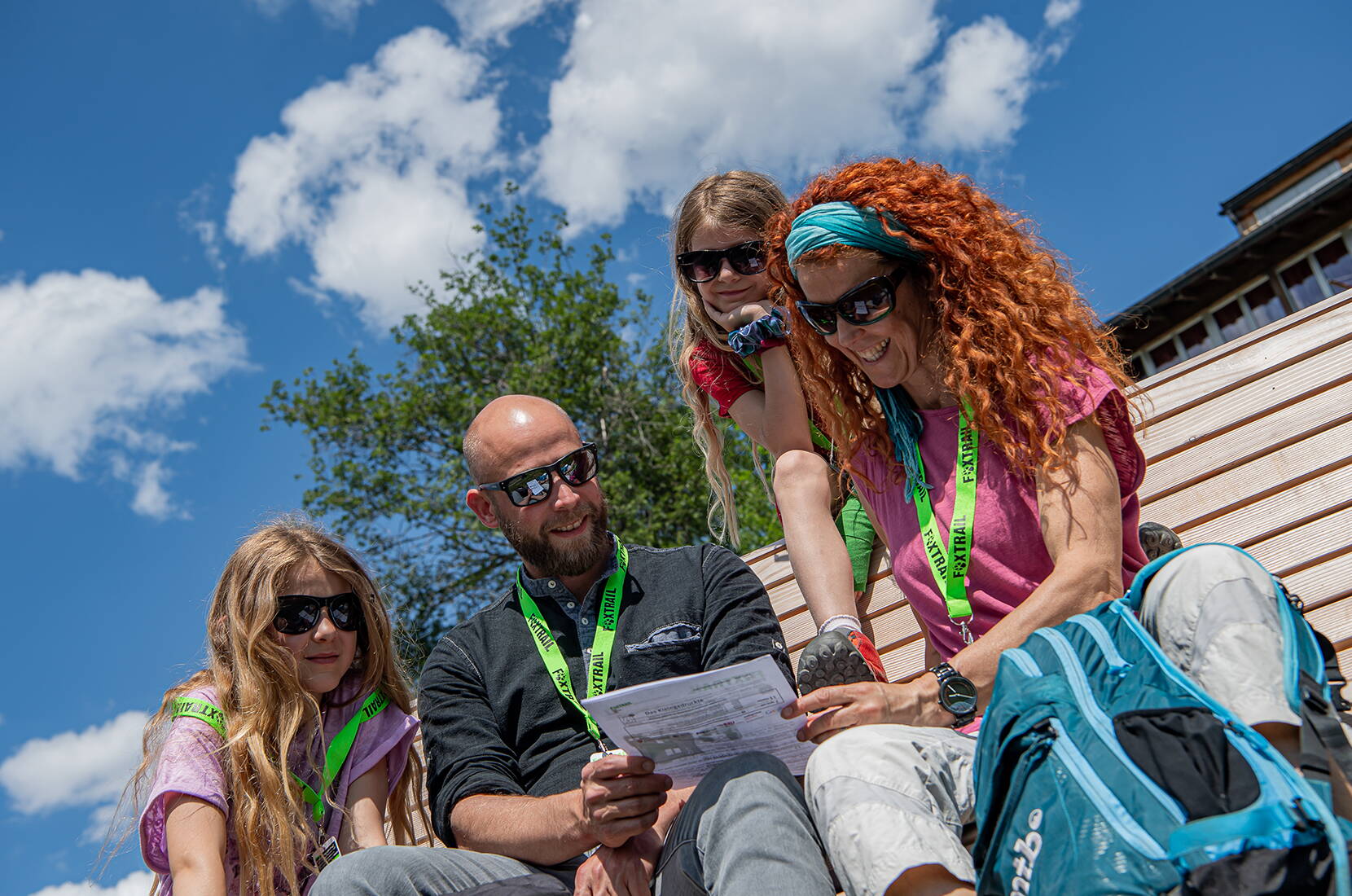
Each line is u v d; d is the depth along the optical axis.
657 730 2.00
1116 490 2.12
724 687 1.88
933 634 2.38
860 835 1.63
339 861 2.15
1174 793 1.36
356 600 2.97
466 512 18.00
